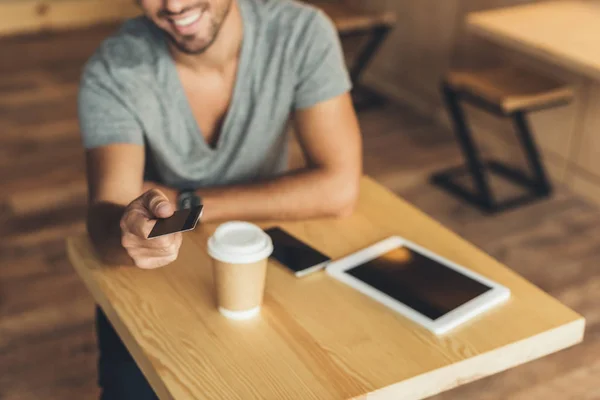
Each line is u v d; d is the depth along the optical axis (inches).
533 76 123.5
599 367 88.8
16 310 97.3
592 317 97.6
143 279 50.1
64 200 125.1
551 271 107.3
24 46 200.2
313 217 58.8
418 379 41.8
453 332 45.3
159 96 59.9
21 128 151.7
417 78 163.6
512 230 118.4
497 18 113.3
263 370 41.9
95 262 52.2
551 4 120.0
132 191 58.4
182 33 55.1
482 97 118.1
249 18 60.1
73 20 216.8
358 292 48.9
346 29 147.7
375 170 137.4
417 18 159.8
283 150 66.9
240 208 58.6
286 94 62.3
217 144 62.8
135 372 59.0
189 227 42.9
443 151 146.4
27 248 111.3
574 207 125.8
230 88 61.4
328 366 42.3
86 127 59.4
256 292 45.4
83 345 91.7
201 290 49.0
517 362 45.4
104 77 59.2
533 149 128.0
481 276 50.5
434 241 55.3
